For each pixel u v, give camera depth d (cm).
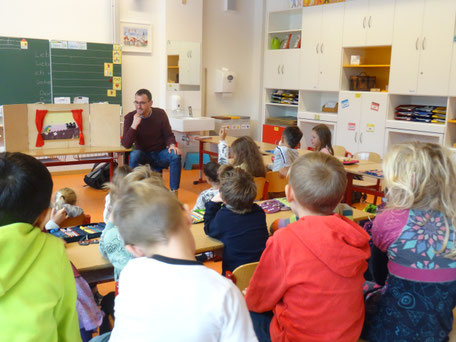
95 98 679
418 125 602
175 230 102
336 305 139
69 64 651
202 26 782
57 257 109
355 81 686
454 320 168
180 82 763
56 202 313
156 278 97
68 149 477
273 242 147
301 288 141
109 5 688
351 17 663
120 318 100
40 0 634
